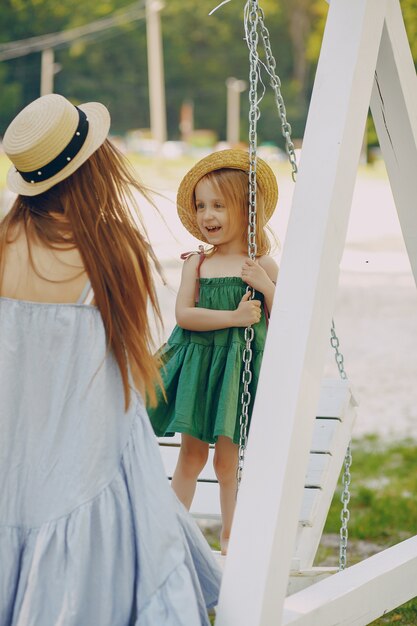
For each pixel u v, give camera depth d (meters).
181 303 4.31
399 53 4.07
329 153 3.43
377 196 31.77
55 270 3.26
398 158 4.35
